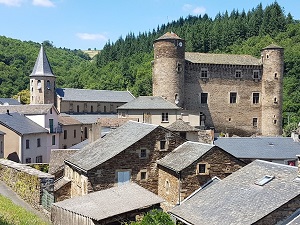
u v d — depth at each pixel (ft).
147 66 418.10
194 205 69.92
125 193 74.90
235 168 91.97
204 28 445.78
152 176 99.14
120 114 215.31
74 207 70.64
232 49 402.52
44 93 265.95
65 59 618.85
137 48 506.48
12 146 159.84
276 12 435.12
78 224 67.00
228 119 246.06
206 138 139.03
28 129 168.45
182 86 231.91
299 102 326.85
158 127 99.50
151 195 73.31
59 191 103.81
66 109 267.18
